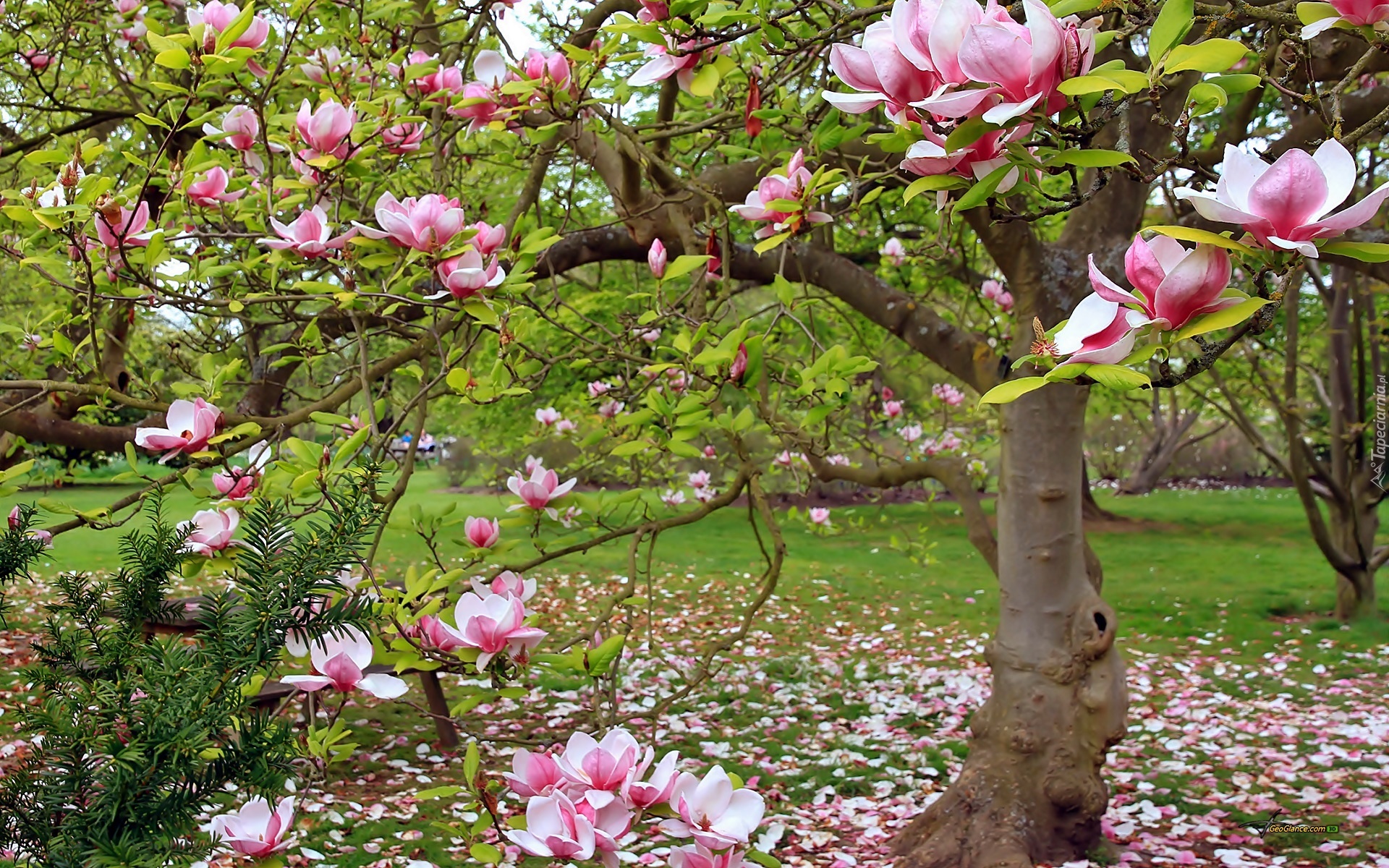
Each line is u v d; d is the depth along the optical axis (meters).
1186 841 4.46
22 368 3.48
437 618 1.92
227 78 2.47
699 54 2.04
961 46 1.06
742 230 6.75
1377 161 4.84
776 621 9.55
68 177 2.08
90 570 9.53
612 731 1.45
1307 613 9.67
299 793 1.81
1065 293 4.07
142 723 1.27
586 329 6.39
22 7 4.48
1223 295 1.05
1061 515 4.17
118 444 3.68
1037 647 4.18
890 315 4.50
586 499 2.81
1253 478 25.19
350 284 2.18
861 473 4.54
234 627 1.34
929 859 4.07
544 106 2.56
